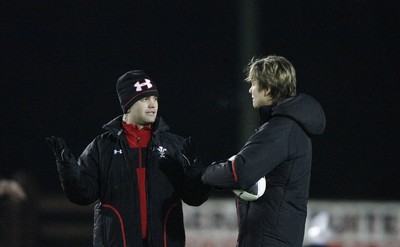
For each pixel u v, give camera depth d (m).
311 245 28.00
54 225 55.53
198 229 38.41
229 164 16.97
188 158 18.12
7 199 34.56
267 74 17.53
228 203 38.34
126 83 18.50
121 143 18.31
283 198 17.16
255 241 17.14
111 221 18.11
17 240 34.53
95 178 18.33
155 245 18.06
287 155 17.06
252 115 44.44
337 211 38.38
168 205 18.28
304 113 17.06
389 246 38.12
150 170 18.25
